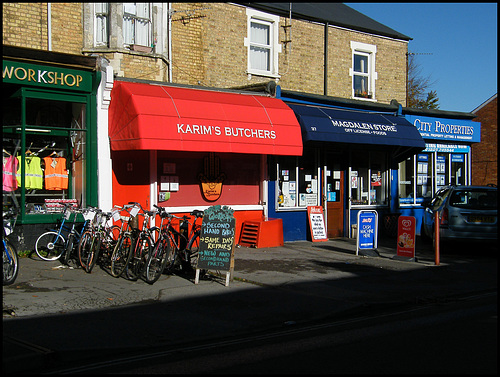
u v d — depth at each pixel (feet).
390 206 56.44
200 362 17.85
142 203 39.52
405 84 64.44
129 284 29.32
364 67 61.46
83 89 36.94
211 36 48.91
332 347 19.43
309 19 55.42
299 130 43.60
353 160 54.03
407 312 25.81
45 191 37.58
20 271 31.24
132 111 35.88
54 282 28.91
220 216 30.07
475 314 24.98
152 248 29.81
